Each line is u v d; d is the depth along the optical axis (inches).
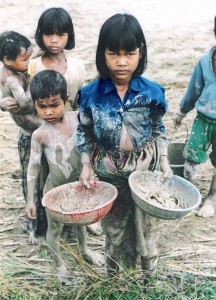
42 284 143.9
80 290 135.8
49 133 136.6
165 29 335.9
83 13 361.4
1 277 143.8
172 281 143.9
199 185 188.5
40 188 154.1
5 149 214.4
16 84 142.9
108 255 138.9
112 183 129.6
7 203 180.9
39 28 142.9
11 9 366.6
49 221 137.9
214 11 364.8
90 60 292.4
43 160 148.8
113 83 119.0
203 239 162.7
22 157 157.3
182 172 174.9
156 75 274.1
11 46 139.3
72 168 140.2
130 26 111.0
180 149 181.9
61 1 382.6
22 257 156.6
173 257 154.6
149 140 126.2
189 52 301.6
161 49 305.4
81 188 131.0
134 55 113.6
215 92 157.8
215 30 158.2
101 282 136.2
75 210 128.0
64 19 140.7
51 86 127.3
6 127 231.8
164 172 126.9
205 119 161.8
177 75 274.1
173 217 116.6
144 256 134.2
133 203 130.3
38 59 146.7
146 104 120.2
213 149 168.9
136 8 371.6
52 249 142.8
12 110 144.1
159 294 137.3
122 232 133.9
